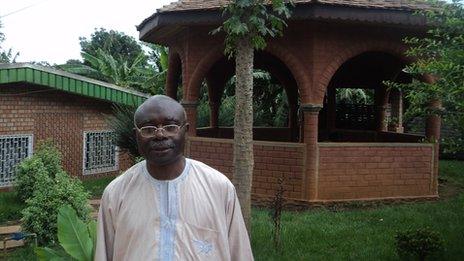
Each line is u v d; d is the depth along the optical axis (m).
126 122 12.23
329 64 9.30
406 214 8.41
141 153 2.31
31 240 7.04
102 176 13.73
